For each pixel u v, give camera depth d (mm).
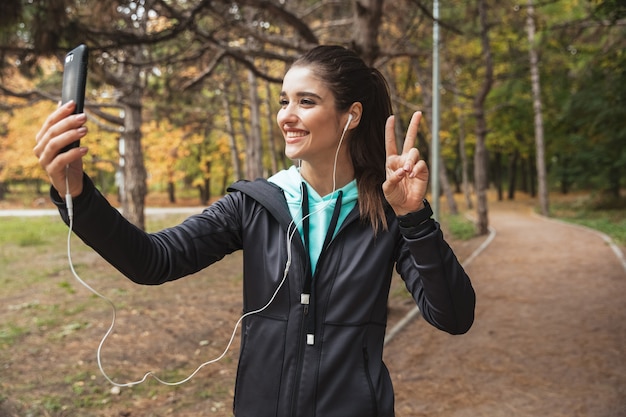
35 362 5406
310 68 1418
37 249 13789
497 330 6582
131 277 1304
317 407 1332
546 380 4934
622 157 21688
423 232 1279
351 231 1417
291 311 1383
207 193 38656
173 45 9742
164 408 4336
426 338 6289
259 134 20547
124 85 11688
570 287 9039
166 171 29812
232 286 9547
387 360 5617
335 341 1353
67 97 1077
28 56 6004
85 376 5004
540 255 12711
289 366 1360
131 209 13758
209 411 4277
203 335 6461
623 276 9773
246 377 1424
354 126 1436
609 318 6953
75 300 8273
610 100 12352
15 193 41625
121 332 6547
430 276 1291
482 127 16422
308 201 1449
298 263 1391
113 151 28188
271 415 1364
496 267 11406
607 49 10367
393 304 7750
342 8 13469
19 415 4125
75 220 1132
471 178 52312
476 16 13914
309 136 1414
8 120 26984
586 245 14156
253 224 1460
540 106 24109
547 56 18906
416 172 1264
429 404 4480
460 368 5301
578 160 25859
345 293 1367
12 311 7551
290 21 6395
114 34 5879
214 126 23438
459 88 21500
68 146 1070
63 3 5207
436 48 12117
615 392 4609
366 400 1334
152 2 6094
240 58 6891
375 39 6590
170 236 1391
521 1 15180
